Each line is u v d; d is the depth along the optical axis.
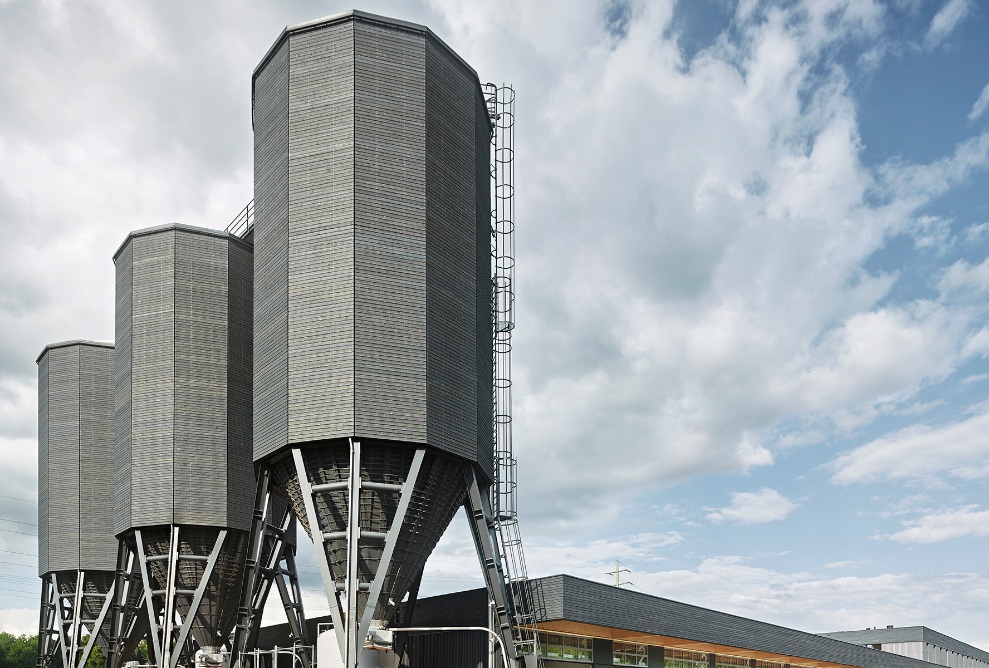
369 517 44.62
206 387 61.00
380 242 46.09
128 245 63.84
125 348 62.94
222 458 60.25
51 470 78.94
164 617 58.28
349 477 44.16
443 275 47.53
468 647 51.19
